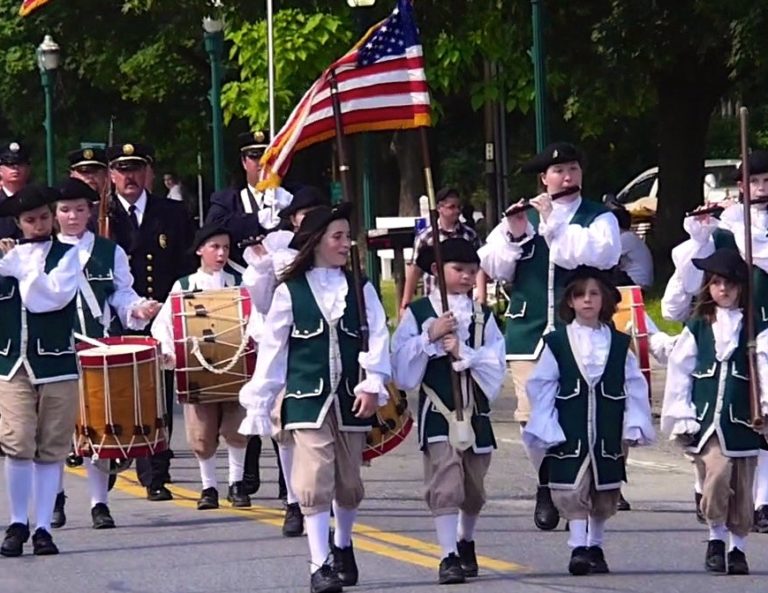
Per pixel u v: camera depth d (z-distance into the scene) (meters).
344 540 19.44
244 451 25.80
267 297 19.16
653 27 46.50
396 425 20.91
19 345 21.59
